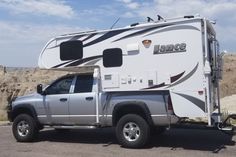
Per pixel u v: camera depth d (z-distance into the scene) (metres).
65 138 14.18
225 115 14.41
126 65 12.12
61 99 13.11
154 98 11.66
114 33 12.34
